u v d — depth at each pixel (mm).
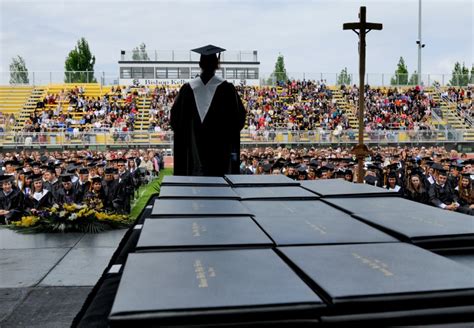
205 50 5086
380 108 58125
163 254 1293
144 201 18500
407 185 14984
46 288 5430
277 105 58594
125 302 952
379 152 31594
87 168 17875
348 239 1459
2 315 4688
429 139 44812
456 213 1832
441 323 990
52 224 9117
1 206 13836
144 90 59625
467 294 995
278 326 956
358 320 975
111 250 7281
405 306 984
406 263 1176
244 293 1000
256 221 1756
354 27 9531
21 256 6852
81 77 60812
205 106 4973
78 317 1537
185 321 925
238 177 3309
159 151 36875
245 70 69812
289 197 2367
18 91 58312
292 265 1201
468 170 16188
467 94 60719
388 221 1662
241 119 5113
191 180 3121
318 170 16891
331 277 1077
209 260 1235
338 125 52469
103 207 13555
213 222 1724
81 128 49594
